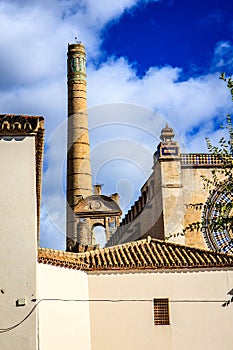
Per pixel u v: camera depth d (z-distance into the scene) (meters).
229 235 43.44
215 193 44.12
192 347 31.05
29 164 25.36
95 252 32.78
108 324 30.67
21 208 24.97
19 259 24.53
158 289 31.53
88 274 31.14
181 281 31.83
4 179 25.16
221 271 32.19
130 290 31.30
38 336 24.42
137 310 31.11
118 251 33.34
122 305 31.06
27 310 24.16
